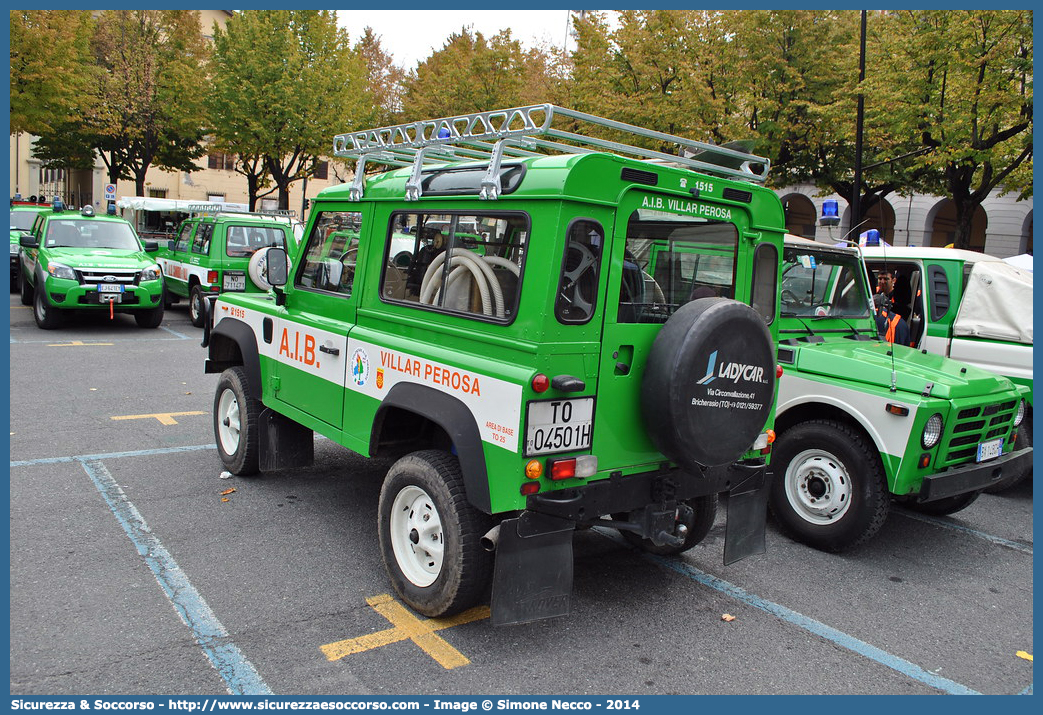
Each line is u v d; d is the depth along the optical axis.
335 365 4.65
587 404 3.53
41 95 19.02
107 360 10.62
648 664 3.61
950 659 3.80
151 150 25.38
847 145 16.84
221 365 6.29
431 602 3.76
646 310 3.76
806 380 5.27
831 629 4.06
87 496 5.41
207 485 5.76
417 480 3.83
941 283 7.03
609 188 3.47
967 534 5.71
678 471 3.96
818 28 15.88
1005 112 12.73
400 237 4.27
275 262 5.17
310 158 27.38
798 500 5.29
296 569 4.40
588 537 5.29
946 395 4.73
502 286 3.55
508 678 3.42
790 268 5.82
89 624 3.67
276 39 22.48
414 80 27.95
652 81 16.86
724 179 3.98
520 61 22.83
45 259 13.05
